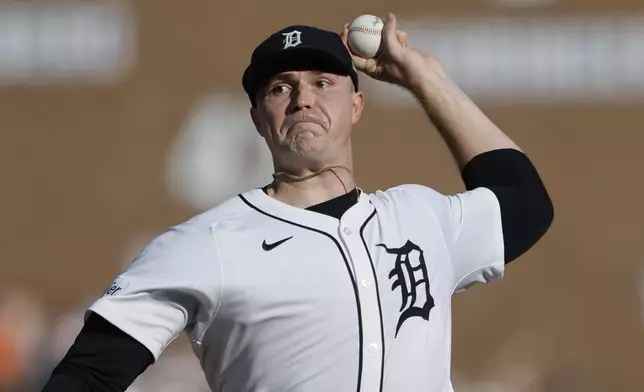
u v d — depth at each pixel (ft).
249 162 179.83
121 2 183.21
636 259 182.50
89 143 183.11
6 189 182.80
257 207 37.42
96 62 183.01
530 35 180.04
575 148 182.80
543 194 41.78
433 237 37.96
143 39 183.73
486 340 178.29
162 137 182.50
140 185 181.78
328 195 38.34
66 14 182.70
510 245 40.11
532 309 179.63
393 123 182.70
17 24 182.39
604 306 181.37
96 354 34.27
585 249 182.39
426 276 36.83
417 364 35.45
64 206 182.50
